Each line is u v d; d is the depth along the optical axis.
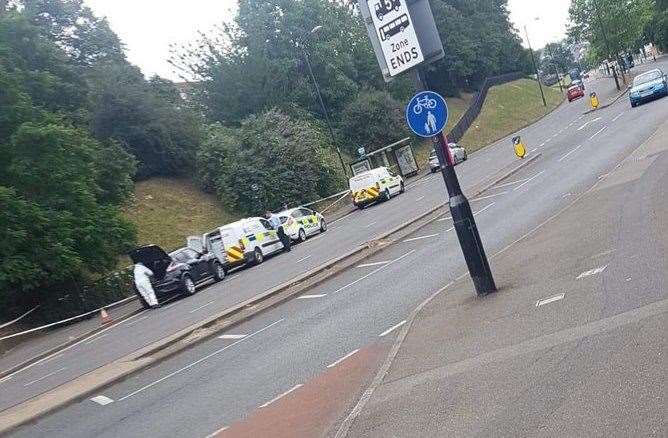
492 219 17.67
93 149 31.94
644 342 5.73
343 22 69.25
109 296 29.44
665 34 87.00
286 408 7.36
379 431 5.74
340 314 11.95
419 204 30.31
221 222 39.84
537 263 10.32
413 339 8.39
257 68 52.94
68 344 20.86
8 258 25.44
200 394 9.10
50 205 27.80
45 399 11.27
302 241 31.94
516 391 5.59
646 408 4.56
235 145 43.19
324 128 56.47
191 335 14.02
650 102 37.69
